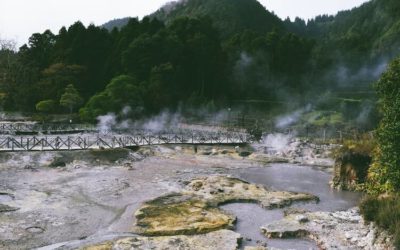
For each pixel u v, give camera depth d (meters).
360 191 40.25
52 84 109.06
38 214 30.53
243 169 52.84
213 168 52.66
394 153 26.06
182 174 47.78
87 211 31.91
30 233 26.64
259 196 37.00
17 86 112.44
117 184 40.91
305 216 30.45
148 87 103.06
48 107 96.69
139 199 35.88
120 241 24.72
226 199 35.75
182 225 28.53
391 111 27.19
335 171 43.47
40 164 48.00
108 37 135.38
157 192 38.47
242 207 34.31
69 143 56.09
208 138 72.75
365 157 40.91
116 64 118.38
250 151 65.50
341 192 40.72
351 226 28.23
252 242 26.20
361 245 24.81
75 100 96.38
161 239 25.22
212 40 135.00
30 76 116.06
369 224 27.20
